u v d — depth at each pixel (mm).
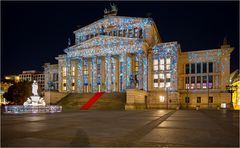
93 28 75125
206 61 65375
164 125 17953
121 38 65750
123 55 65562
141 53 63906
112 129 15469
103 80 72938
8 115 29422
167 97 61375
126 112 36875
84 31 76750
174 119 23578
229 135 13109
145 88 63688
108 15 72625
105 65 68938
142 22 67562
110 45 67062
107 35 68812
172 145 10250
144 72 64750
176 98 62562
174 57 64312
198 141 11227
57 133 13602
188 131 14641
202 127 16797
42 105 38156
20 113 33875
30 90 76375
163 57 65938
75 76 77625
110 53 67500
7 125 17750
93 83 70000
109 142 10875
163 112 37875
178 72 67750
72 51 73688
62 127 16484
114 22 71250
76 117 25953
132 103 50250
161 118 24812
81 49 72062
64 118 24516
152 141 11164
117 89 70812
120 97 55938
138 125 17875
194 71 66750
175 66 63906
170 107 61812
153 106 62031
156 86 66062
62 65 81812
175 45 64438
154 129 15562
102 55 68938
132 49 64500
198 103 64875
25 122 20141
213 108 62125
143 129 15523
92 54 70375
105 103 53156
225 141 11242
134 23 68562
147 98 63594
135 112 36969
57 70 88062
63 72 81250
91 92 67625
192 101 65750
